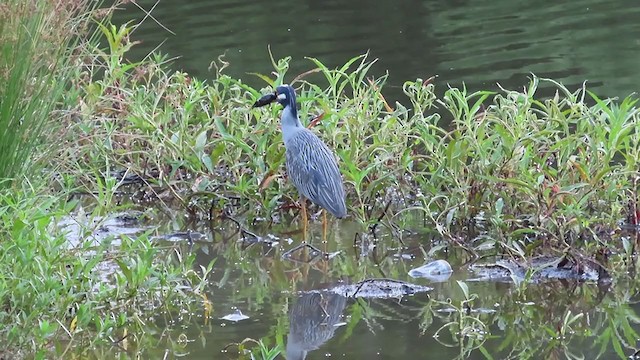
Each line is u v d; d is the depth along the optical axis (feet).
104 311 33.78
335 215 40.98
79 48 38.06
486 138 46.65
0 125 35.53
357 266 39.22
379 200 45.29
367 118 45.85
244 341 31.22
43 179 37.24
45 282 31.12
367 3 82.79
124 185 48.44
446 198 42.16
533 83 44.37
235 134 47.29
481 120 44.09
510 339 32.45
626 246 38.32
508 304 35.29
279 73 47.44
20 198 34.30
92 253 39.06
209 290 36.88
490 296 36.04
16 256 31.45
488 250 40.42
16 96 35.58
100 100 47.65
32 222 32.48
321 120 46.09
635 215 41.88
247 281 37.78
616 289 36.76
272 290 36.86
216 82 53.31
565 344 32.14
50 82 36.45
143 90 48.78
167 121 46.52
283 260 40.06
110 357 30.99
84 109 43.96
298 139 42.60
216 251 41.16
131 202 46.80
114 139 48.44
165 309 34.88
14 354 30.73
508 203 41.11
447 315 34.45
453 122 44.60
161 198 46.73
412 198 45.37
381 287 36.76
